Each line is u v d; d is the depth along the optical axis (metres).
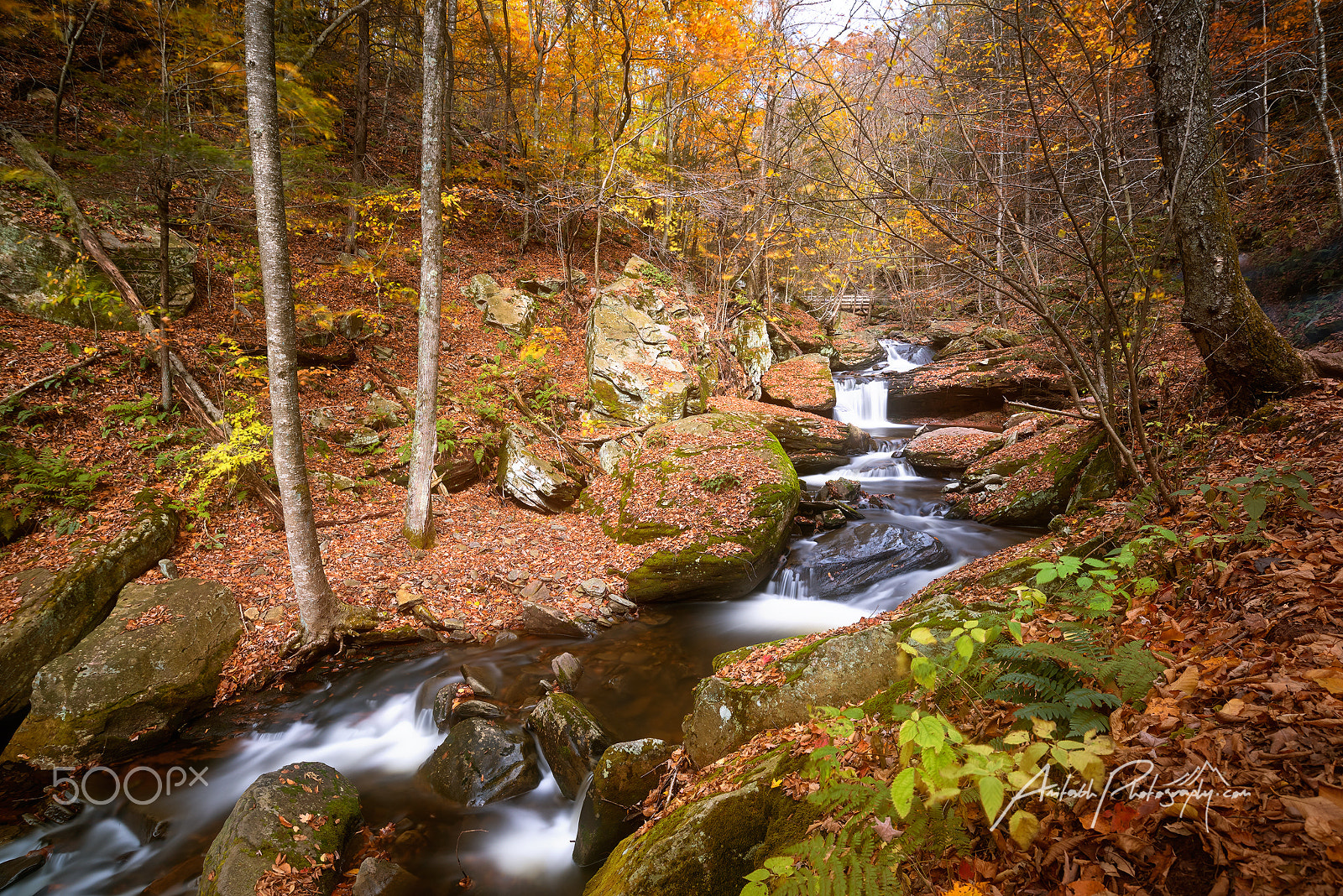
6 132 11.34
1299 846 1.87
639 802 4.53
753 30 14.73
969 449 13.84
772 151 12.95
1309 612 2.90
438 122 8.12
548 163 17.19
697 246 22.14
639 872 3.21
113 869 4.53
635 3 16.44
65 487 7.69
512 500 11.05
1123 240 4.46
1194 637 3.10
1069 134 5.01
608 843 4.42
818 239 16.70
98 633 6.22
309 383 11.36
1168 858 2.02
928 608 4.58
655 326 15.10
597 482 11.73
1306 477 4.12
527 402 13.23
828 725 3.04
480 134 22.53
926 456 14.26
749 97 16.11
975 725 2.85
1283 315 10.34
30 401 8.48
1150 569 3.92
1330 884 1.74
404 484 10.49
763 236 16.06
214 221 12.80
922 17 4.51
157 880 4.42
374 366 12.44
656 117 16.33
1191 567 3.72
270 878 3.96
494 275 17.23
